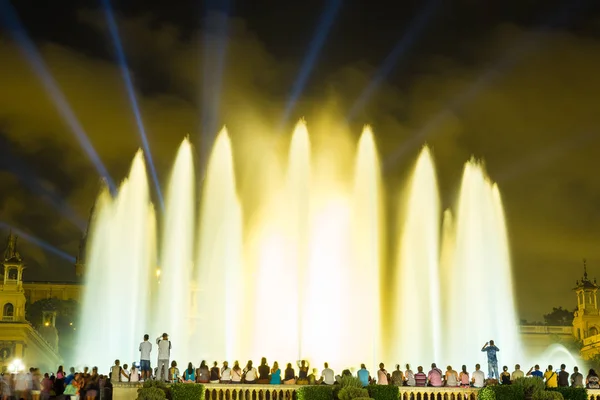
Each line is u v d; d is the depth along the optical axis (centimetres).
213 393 4881
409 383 5247
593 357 14325
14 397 5041
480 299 8812
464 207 8881
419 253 8800
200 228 8881
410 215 8788
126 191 9550
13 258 14400
